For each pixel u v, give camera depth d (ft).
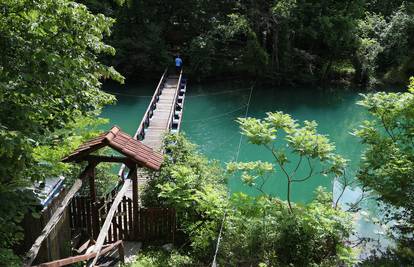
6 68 18.16
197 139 68.33
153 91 90.68
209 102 87.81
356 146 68.13
